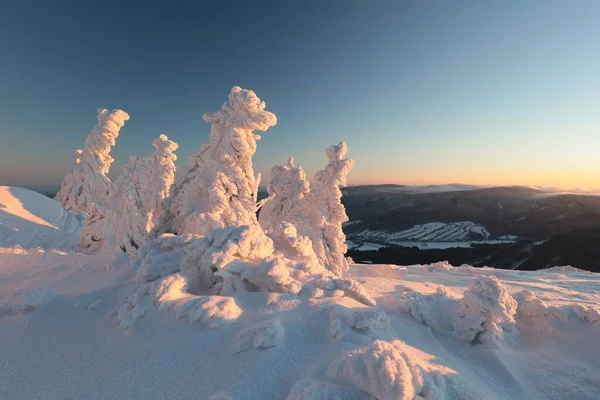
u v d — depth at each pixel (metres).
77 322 5.42
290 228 8.47
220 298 5.26
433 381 3.67
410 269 20.77
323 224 16.81
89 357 4.47
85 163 24.83
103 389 3.84
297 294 5.91
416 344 5.18
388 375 3.30
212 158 12.88
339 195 17.56
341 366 3.73
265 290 6.00
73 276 8.21
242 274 6.06
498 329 5.71
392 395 3.22
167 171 19.00
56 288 7.13
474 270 20.50
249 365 3.97
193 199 12.91
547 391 4.43
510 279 17.31
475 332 5.71
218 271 5.93
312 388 3.34
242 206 12.65
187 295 5.59
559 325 6.04
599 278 18.08
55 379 4.11
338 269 15.93
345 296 6.28
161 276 6.55
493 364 5.02
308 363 4.05
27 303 5.82
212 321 4.74
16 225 20.17
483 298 5.68
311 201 18.31
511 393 4.34
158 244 8.00
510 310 5.73
